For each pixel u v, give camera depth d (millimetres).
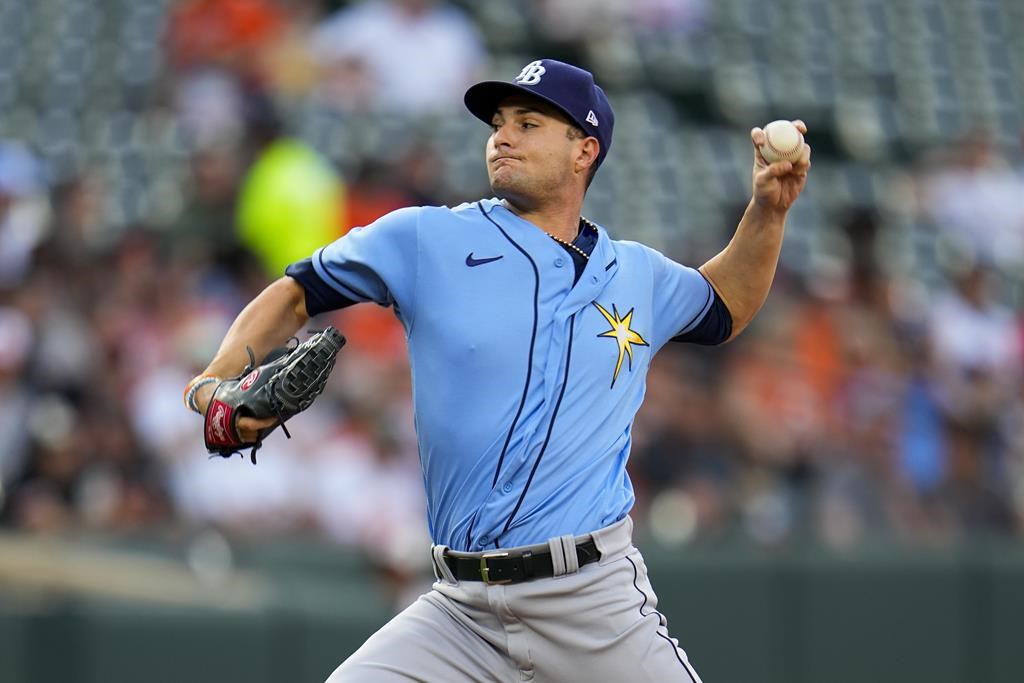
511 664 11055
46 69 40719
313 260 11055
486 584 10828
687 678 10953
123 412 26547
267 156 31344
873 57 47312
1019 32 49750
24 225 31797
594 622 10773
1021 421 35031
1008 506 33125
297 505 26609
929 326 36219
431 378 10844
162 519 25531
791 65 45938
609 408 10992
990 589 28578
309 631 22078
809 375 33031
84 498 25188
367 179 34312
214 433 10633
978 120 47031
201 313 28812
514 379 10711
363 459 27453
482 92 11188
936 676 27844
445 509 11047
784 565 26656
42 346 27125
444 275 10828
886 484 31453
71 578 21672
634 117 41906
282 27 37312
